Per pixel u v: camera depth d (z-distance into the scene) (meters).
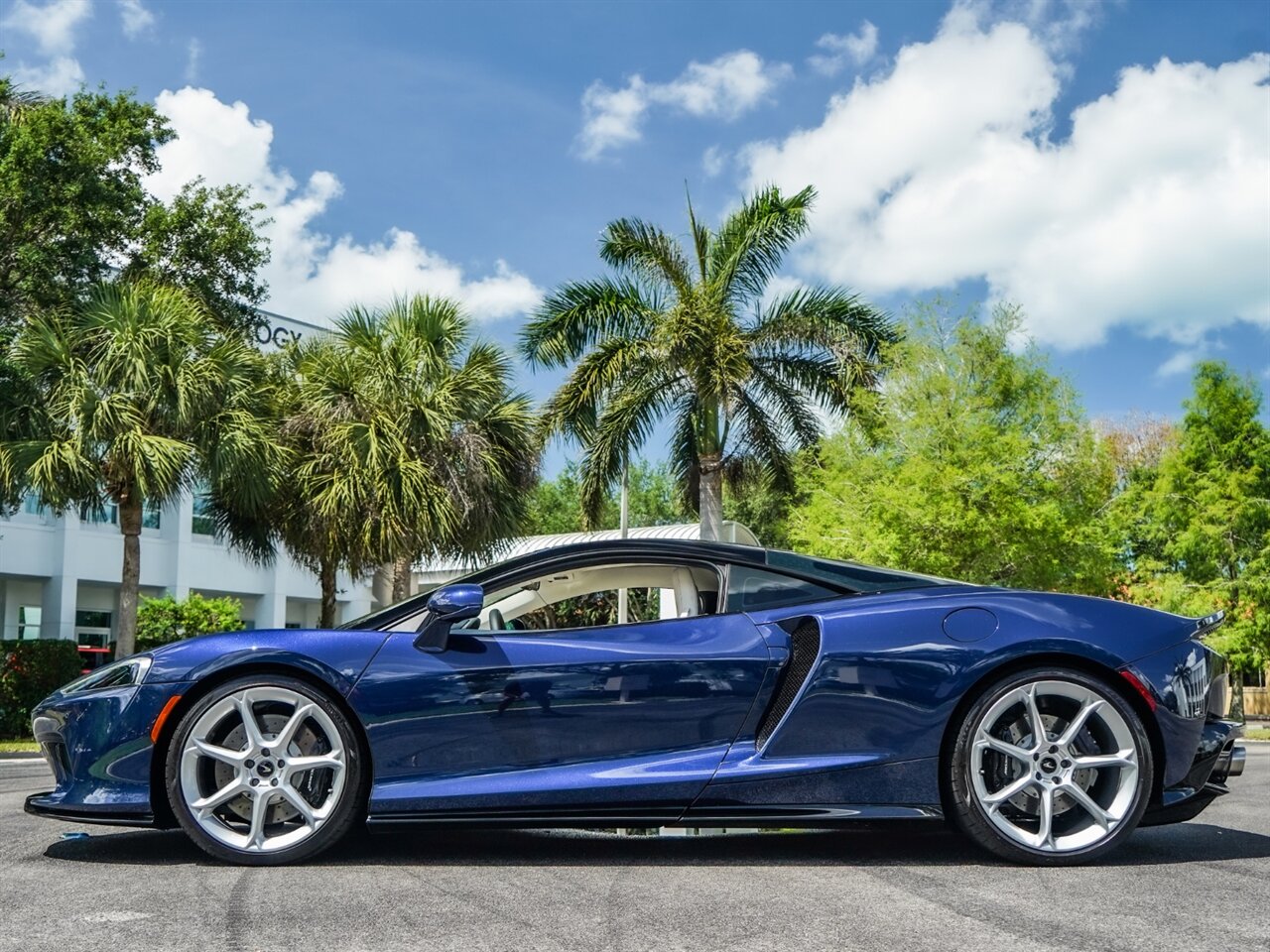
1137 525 24.75
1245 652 22.98
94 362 15.23
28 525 29.25
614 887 3.41
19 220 17.08
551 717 3.90
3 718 15.74
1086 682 3.85
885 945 2.72
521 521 18.27
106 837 4.46
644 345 18.98
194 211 20.61
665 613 5.01
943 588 4.12
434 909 3.11
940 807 3.85
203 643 3.98
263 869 3.73
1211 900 3.21
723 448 19.98
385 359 17.11
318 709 3.87
